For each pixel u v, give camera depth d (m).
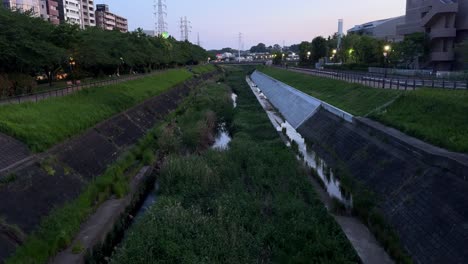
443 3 48.47
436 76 37.72
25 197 14.40
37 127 19.19
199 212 14.91
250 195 17.70
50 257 12.91
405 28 59.22
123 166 21.88
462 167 12.95
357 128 23.56
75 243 14.00
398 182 16.16
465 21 45.66
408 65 53.25
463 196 12.35
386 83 32.25
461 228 11.51
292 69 82.38
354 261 12.93
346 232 15.23
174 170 19.67
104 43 46.22
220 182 19.19
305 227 14.57
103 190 18.64
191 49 113.38
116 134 26.00
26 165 15.93
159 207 15.66
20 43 26.22
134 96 36.75
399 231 14.07
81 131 22.27
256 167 21.11
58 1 99.00
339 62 90.94
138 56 57.41
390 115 22.38
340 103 31.33
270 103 55.72
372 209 16.11
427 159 15.19
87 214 16.17
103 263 14.24
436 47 48.97
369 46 62.81
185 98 51.78
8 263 11.34
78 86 32.88
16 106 20.81
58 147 18.95
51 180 16.45
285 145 27.12
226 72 116.62
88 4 118.44
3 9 28.66
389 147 18.69
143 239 12.85
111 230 15.98
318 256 12.97
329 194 19.06
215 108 42.16
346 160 21.78
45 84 38.66
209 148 26.16
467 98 19.23
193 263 11.45
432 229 12.62
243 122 35.78
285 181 19.64
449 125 17.56
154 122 34.59
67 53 33.88
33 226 13.62
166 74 62.62
